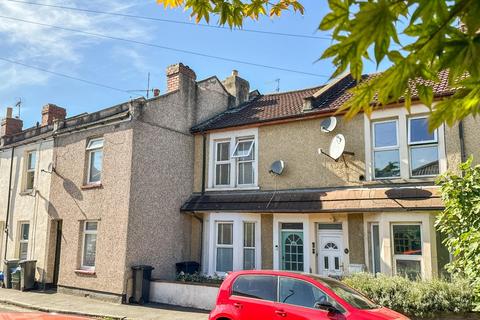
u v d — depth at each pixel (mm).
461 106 2057
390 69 1841
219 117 18000
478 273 6766
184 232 15992
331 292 7398
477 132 11484
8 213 19156
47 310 12742
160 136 15586
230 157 16031
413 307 9398
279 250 14203
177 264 15383
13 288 16656
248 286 8266
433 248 11289
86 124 16094
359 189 12945
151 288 14023
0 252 19141
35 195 17938
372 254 12508
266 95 19953
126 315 11883
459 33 1745
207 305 12711
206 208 15430
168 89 17031
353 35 1689
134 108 14750
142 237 14445
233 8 3781
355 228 12922
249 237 15016
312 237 13625
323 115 14070
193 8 3793
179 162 16250
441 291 9328
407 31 1791
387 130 12914
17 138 20094
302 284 7758
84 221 15781
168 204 15562
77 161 16359
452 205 7719
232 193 15703
